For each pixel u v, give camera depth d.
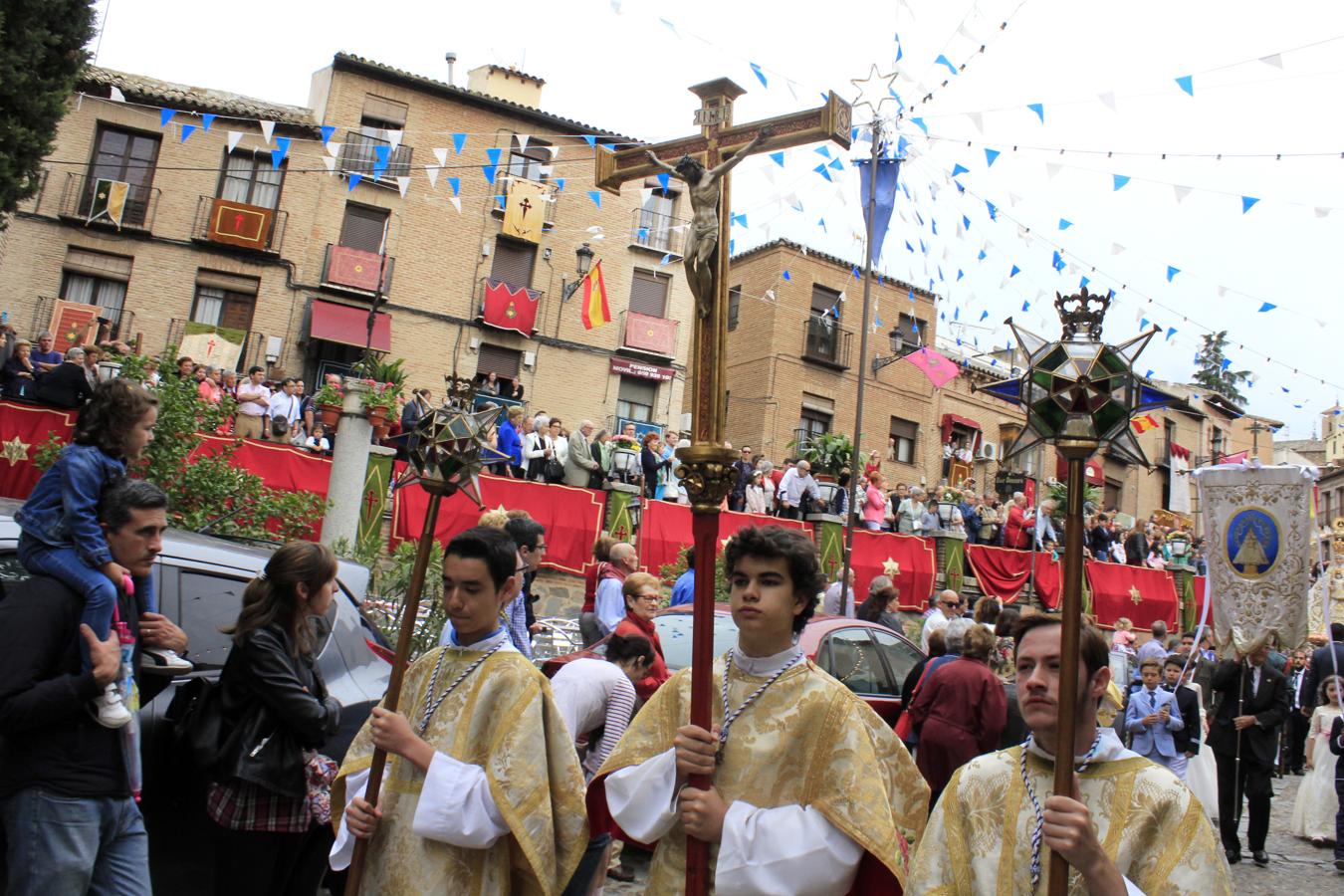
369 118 22.06
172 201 20.59
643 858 6.66
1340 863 8.63
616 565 9.11
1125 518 33.06
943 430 30.06
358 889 2.97
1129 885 2.10
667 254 24.83
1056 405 2.27
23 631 3.28
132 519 3.55
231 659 3.92
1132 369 2.27
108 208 19.84
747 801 2.69
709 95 3.30
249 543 5.65
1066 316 2.43
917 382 29.61
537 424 17.20
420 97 22.42
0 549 4.10
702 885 2.65
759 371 27.59
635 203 24.64
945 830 2.47
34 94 11.65
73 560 3.42
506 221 22.67
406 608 3.16
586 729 5.09
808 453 24.80
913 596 19.02
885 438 28.95
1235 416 36.53
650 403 24.94
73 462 3.51
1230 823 8.75
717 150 3.24
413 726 3.12
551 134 23.62
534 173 23.47
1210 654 14.30
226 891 3.84
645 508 16.11
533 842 2.88
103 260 20.14
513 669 3.09
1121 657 10.99
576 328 24.00
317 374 21.48
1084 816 2.10
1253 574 8.92
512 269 23.48
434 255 22.53
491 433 3.29
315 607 4.00
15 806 3.25
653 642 6.49
